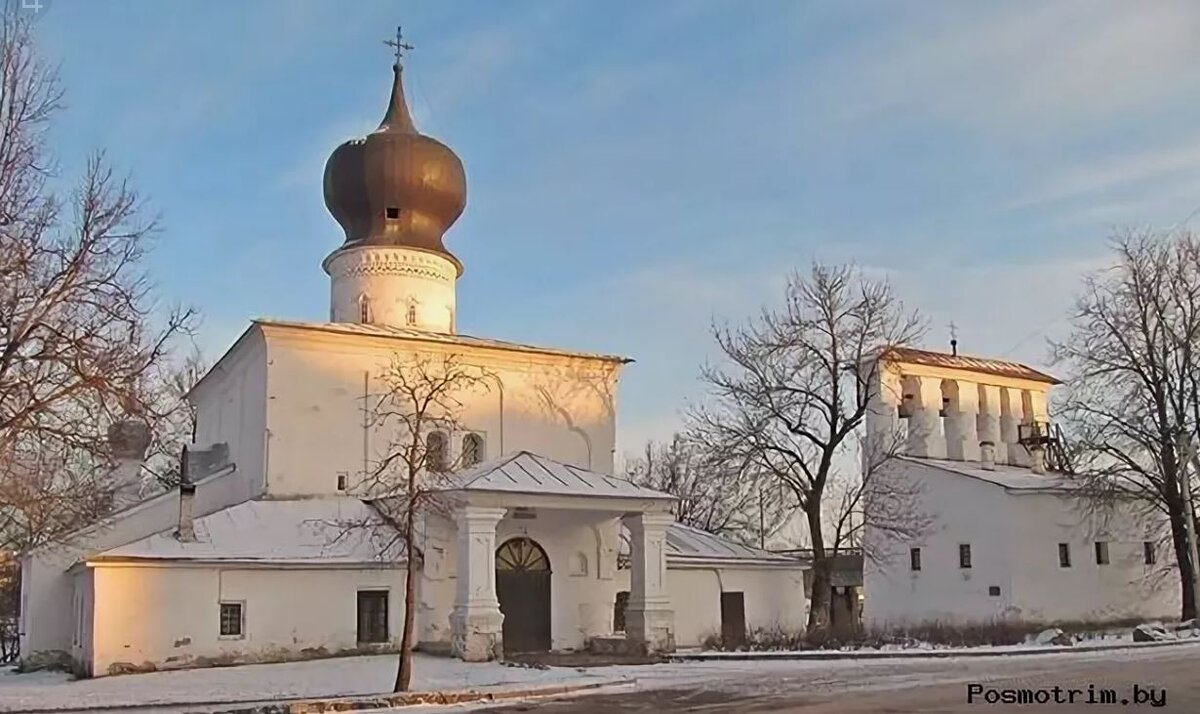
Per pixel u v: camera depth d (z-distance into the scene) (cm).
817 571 4194
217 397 4541
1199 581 4450
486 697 2345
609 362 4441
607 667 3067
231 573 3303
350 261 4353
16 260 2216
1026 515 4906
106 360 2288
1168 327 4531
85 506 2852
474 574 3309
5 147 2294
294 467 3791
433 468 3150
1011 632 4094
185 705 2273
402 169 4369
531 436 4234
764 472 4250
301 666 3134
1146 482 4588
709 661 3284
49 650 3744
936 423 5556
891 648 3597
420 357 4022
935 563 5147
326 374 3903
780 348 4281
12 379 2236
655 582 3606
